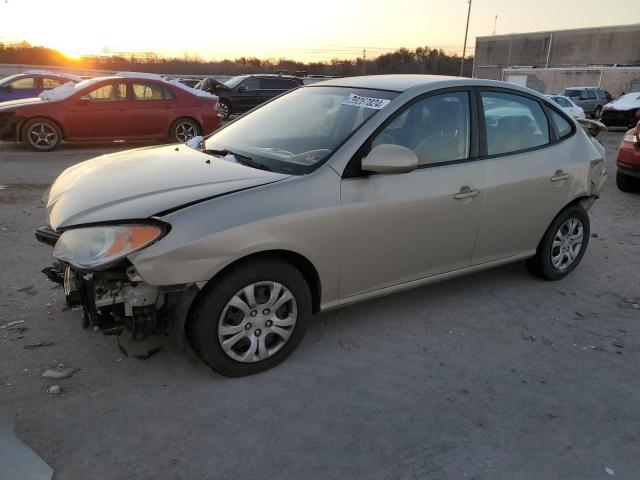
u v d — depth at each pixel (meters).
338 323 3.79
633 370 3.34
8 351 3.25
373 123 3.38
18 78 15.62
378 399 2.96
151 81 11.71
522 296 4.36
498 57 61.50
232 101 18.69
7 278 4.30
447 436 2.69
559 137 4.46
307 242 3.06
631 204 7.69
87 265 2.66
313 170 3.16
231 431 2.66
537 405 2.96
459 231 3.78
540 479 2.43
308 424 2.74
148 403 2.84
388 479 2.40
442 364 3.33
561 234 4.59
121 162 3.62
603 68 43.50
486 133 3.92
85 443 2.54
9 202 6.75
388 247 3.45
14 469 2.28
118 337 3.43
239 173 3.19
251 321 3.02
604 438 2.71
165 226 2.68
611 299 4.38
